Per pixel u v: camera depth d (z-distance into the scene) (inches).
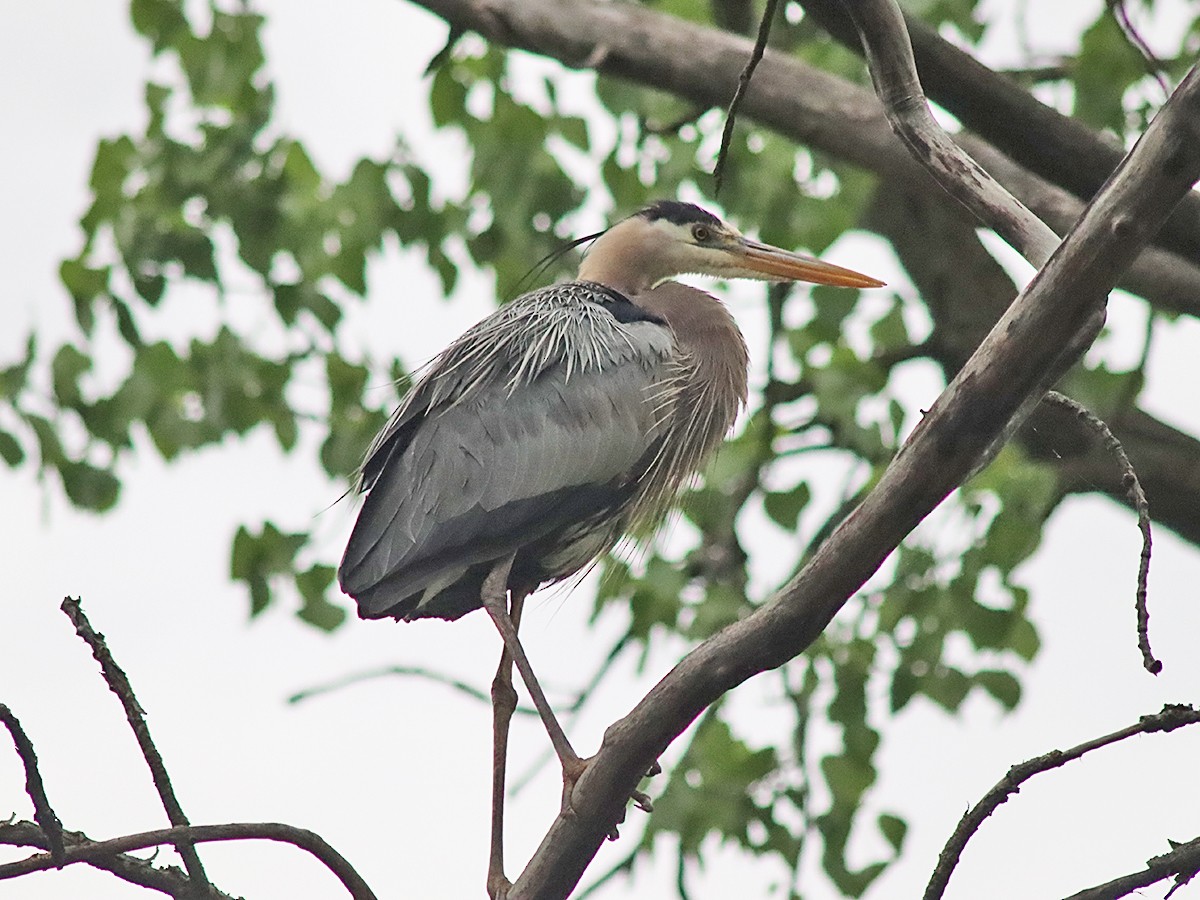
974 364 232.7
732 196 485.7
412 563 346.6
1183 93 217.9
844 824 471.5
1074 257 226.7
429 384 367.2
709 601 473.7
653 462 370.9
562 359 362.6
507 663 341.7
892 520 237.6
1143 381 475.8
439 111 516.1
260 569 499.2
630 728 253.6
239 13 524.4
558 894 267.6
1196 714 235.9
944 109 358.0
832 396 470.0
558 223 517.7
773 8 273.0
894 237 536.4
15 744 237.6
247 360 512.4
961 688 462.3
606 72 410.9
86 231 525.3
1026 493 446.9
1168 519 506.9
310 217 512.7
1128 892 239.8
